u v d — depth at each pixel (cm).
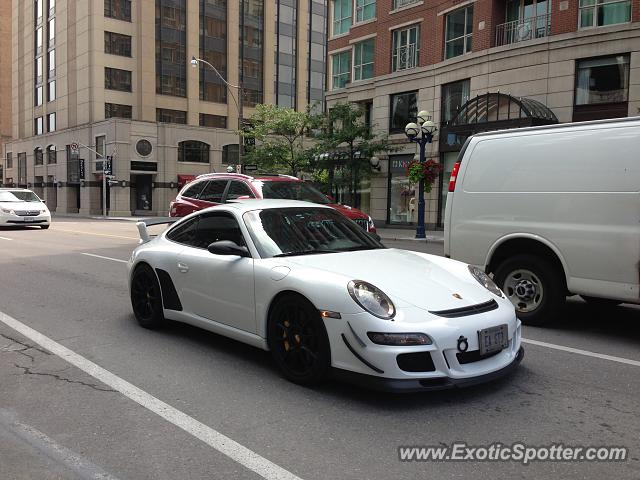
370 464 323
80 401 422
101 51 5134
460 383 393
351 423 379
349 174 2694
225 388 446
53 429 373
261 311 477
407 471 316
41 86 6125
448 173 2659
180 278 573
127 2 5238
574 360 527
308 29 6431
